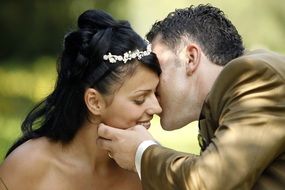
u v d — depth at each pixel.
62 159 4.32
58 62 4.31
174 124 4.33
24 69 22.48
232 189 3.70
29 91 19.50
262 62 3.87
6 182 4.25
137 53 4.12
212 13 4.33
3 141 11.95
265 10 23.72
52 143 4.32
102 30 4.16
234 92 3.90
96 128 4.26
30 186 4.25
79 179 4.33
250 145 3.74
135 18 23.95
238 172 3.71
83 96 4.20
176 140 13.97
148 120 4.21
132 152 4.00
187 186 3.75
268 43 23.70
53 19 24.86
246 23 23.66
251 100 3.84
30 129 4.39
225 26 4.30
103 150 4.31
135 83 4.13
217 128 3.98
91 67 4.14
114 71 4.11
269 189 3.81
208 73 4.23
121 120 4.17
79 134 4.31
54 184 4.27
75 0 24.80
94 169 4.36
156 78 4.21
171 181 3.82
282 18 23.83
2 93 18.86
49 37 24.81
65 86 4.25
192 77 4.26
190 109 4.28
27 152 4.29
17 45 24.61
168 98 4.29
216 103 3.99
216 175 3.72
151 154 3.92
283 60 3.96
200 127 4.23
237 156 3.73
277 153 3.79
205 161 3.75
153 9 23.75
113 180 4.43
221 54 4.25
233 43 4.28
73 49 4.20
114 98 4.14
